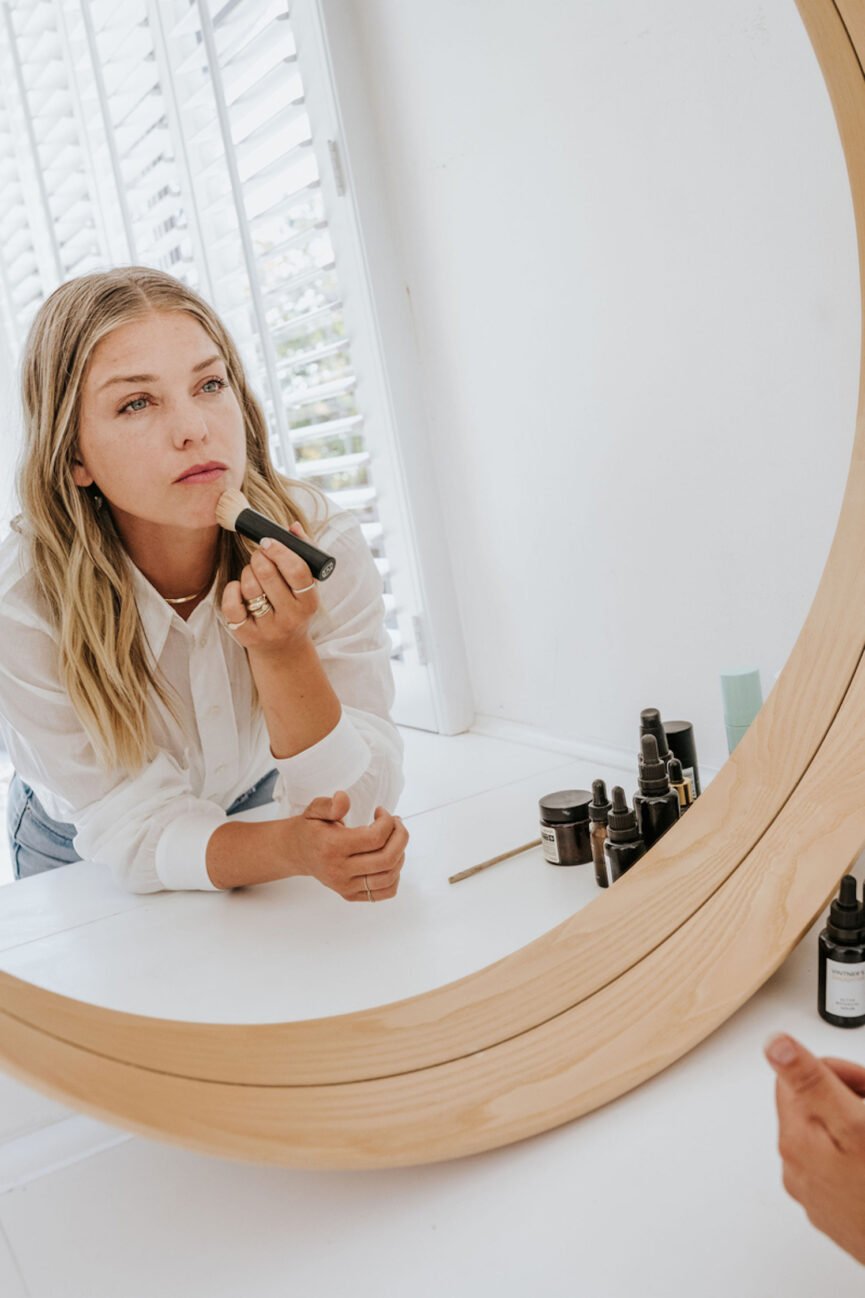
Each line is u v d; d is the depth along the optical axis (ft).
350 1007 3.13
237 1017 3.16
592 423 4.62
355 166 5.38
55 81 7.11
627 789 4.44
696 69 3.80
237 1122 2.39
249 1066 2.59
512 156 4.65
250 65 5.72
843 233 3.49
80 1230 2.52
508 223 4.76
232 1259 2.36
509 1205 2.37
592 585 4.84
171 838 3.92
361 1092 2.60
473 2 4.62
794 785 3.16
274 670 3.71
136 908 4.00
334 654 4.10
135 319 3.61
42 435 3.77
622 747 4.90
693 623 4.41
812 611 3.30
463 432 5.37
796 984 2.94
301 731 3.80
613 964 2.93
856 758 3.07
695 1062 2.71
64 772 3.98
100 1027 2.51
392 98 5.24
